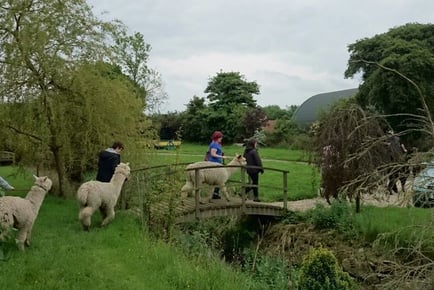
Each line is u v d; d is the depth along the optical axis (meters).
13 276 6.41
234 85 58.78
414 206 6.33
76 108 12.84
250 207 12.45
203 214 11.62
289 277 8.48
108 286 6.41
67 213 11.11
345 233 11.02
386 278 7.54
